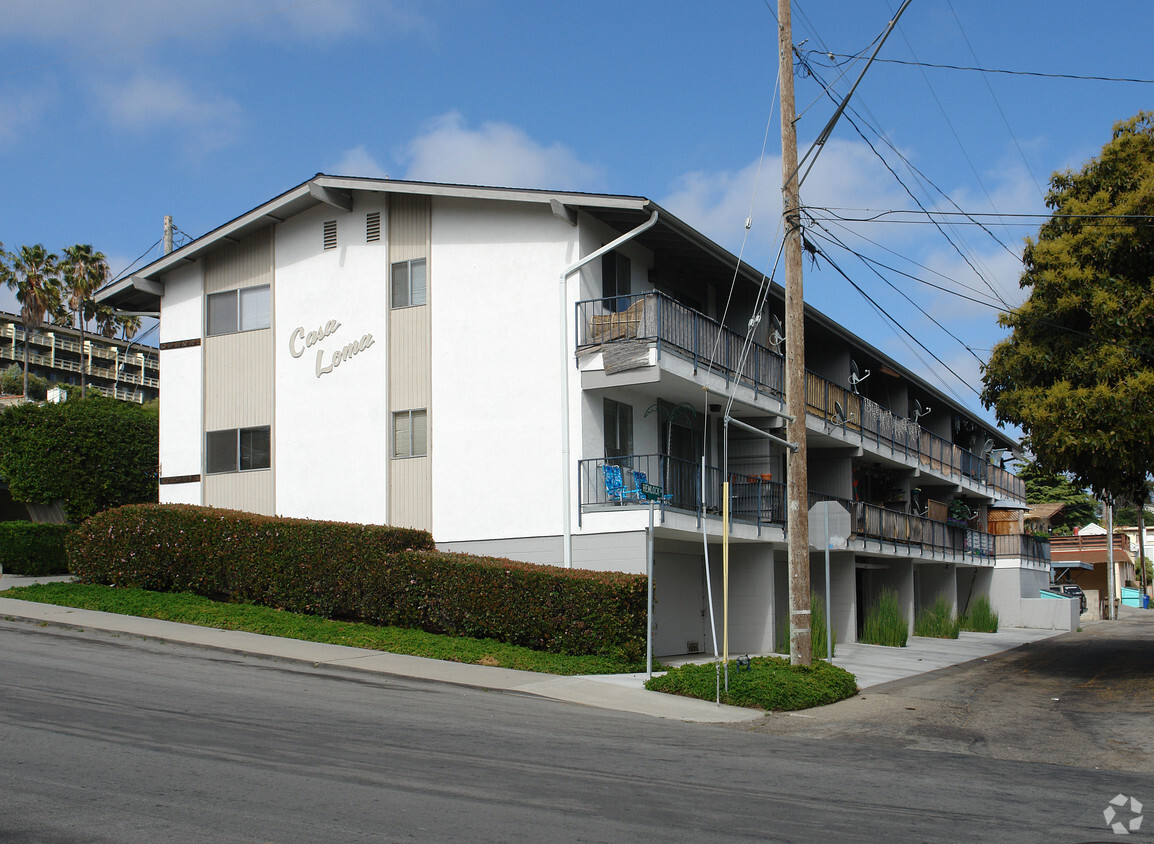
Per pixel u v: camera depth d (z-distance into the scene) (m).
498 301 20.56
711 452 24.31
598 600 16.36
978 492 41.78
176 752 8.62
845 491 28.42
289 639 16.73
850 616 27.34
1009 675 20.00
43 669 12.57
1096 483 18.75
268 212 22.75
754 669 15.12
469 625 17.16
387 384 21.50
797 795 8.40
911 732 12.73
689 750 10.38
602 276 20.70
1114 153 18.91
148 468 26.41
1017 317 19.19
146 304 26.22
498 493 20.08
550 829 6.88
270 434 22.86
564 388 19.73
